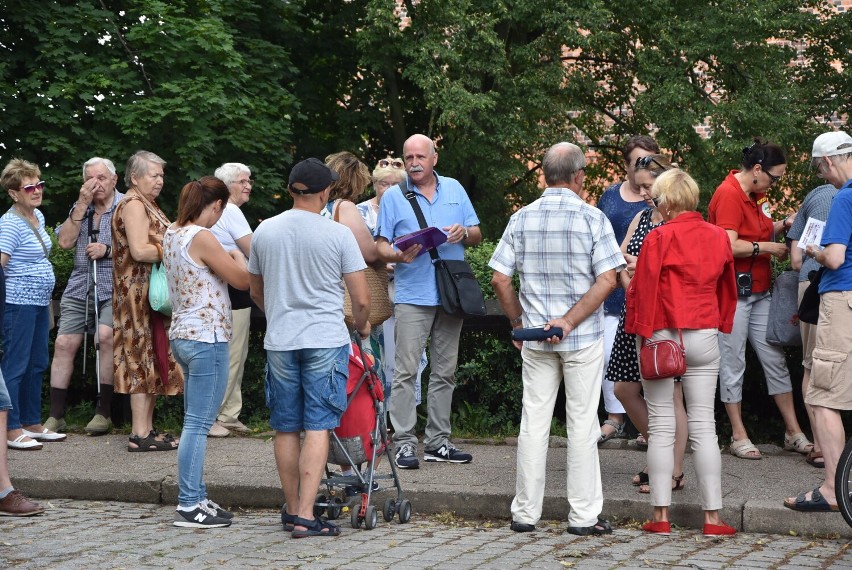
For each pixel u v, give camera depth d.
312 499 5.50
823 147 5.90
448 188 7.00
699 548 5.23
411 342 6.87
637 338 5.72
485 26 19.66
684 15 21.23
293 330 5.44
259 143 18.28
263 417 8.72
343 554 5.07
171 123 17.38
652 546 5.28
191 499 5.77
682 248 5.54
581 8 20.09
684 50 20.59
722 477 6.39
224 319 5.82
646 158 6.41
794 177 20.72
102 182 7.99
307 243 5.46
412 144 6.89
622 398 6.36
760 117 19.97
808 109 21.42
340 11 22.20
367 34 20.02
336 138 22.41
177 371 7.49
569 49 20.98
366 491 5.70
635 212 6.95
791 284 6.91
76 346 8.31
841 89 21.92
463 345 8.20
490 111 20.34
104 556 5.03
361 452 5.69
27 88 17.02
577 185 5.77
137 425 7.53
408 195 6.91
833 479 5.50
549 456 7.21
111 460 7.18
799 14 20.66
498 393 8.20
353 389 5.66
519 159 21.61
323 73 22.83
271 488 6.34
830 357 5.56
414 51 19.80
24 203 7.69
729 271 5.66
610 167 24.02
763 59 20.94
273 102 19.36
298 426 5.57
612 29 21.52
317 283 5.46
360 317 5.64
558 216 5.60
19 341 7.62
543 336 5.50
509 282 5.78
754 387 7.76
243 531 5.64
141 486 6.54
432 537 5.50
